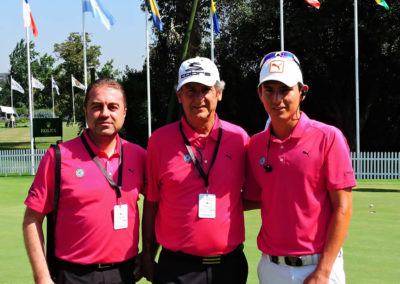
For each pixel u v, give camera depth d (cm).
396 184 1532
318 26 2206
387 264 570
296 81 291
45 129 2280
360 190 1330
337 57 2408
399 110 2470
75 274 308
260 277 317
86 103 321
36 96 8419
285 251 295
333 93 2498
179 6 2561
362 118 2470
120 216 316
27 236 308
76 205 308
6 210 1007
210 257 321
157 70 2820
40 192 310
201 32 2672
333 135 290
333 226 285
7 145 3738
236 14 2634
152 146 334
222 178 325
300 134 294
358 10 2239
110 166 323
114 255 313
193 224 319
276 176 299
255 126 2769
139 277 359
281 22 1762
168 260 328
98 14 1820
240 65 2741
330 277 289
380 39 2189
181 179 324
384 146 2620
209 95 326
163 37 2700
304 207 292
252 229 777
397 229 768
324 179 292
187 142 329
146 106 2678
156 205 350
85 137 323
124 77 2933
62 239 311
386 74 2358
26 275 535
